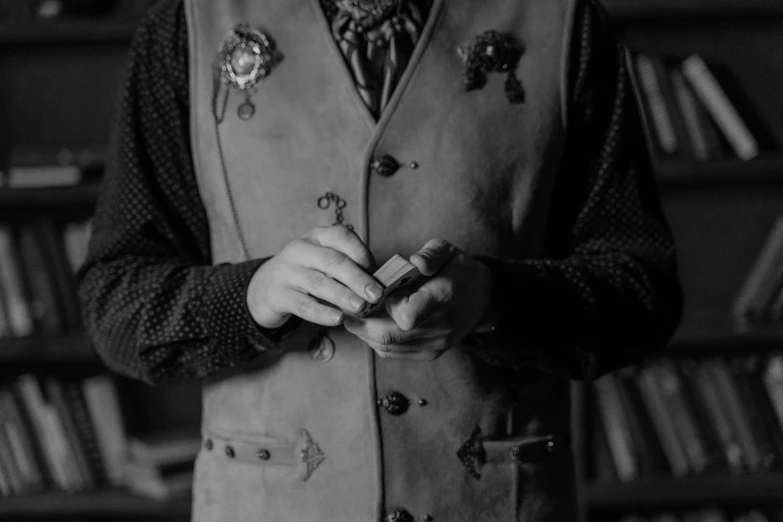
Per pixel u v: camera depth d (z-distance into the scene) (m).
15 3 2.75
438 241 1.00
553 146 1.21
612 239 1.25
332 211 1.15
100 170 2.74
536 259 1.21
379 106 1.18
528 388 1.20
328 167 1.16
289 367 1.16
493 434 1.17
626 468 2.63
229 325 1.08
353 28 1.19
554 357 1.14
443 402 1.15
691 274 3.04
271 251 1.17
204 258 1.25
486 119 1.17
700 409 2.66
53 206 2.98
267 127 1.17
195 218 1.23
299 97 1.17
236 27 1.19
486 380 1.17
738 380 2.66
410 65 1.16
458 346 1.11
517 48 1.20
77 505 2.67
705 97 2.67
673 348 2.93
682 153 2.66
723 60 2.93
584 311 1.12
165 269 1.17
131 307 1.15
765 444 2.63
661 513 2.84
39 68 3.03
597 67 1.23
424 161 1.16
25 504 2.67
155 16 1.24
